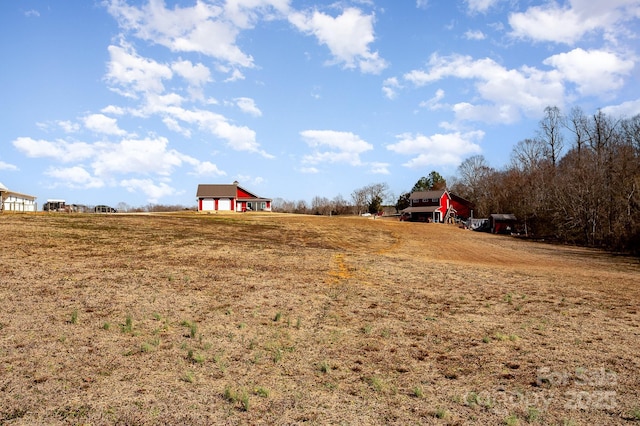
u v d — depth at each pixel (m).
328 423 4.95
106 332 7.89
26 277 11.99
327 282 14.44
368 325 9.38
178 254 18.75
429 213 80.00
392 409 5.38
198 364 6.63
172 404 5.24
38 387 5.51
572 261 29.27
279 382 6.11
